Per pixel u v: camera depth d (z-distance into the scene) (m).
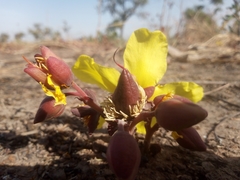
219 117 0.20
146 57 0.12
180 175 0.12
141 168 0.13
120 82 0.10
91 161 0.13
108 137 0.16
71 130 0.17
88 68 0.12
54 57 0.11
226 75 0.34
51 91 0.11
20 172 0.13
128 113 0.11
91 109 0.13
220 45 0.55
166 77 0.34
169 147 0.15
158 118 0.10
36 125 0.18
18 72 0.41
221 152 0.15
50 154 0.15
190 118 0.09
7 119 0.20
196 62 0.45
